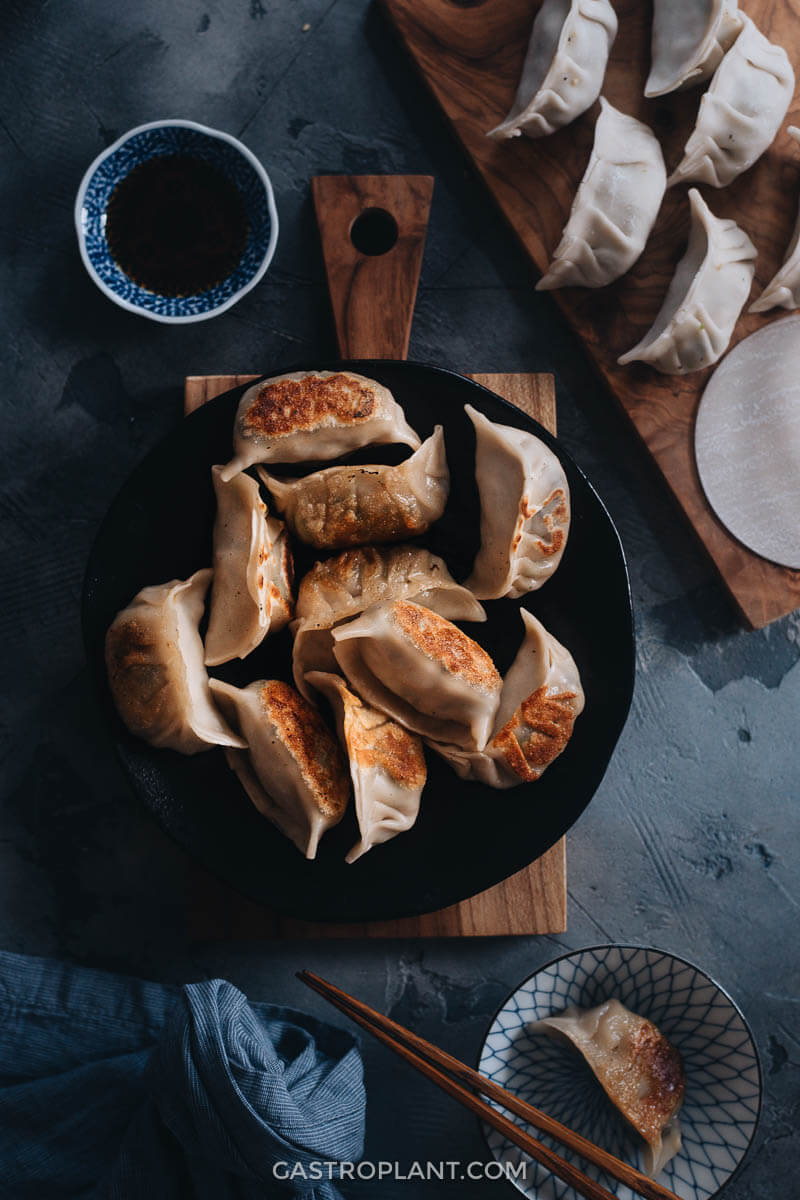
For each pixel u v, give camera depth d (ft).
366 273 2.20
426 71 2.24
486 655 1.99
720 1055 2.08
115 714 2.01
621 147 2.17
